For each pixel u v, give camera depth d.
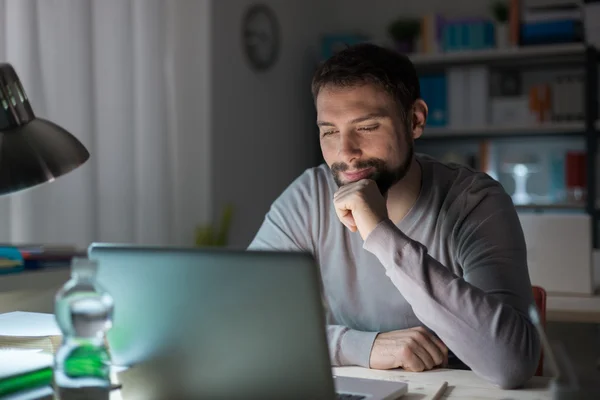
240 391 0.86
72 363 0.89
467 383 1.13
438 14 4.29
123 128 2.96
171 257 0.89
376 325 1.45
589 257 2.07
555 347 0.78
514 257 1.30
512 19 4.09
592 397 0.75
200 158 3.62
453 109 4.22
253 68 4.05
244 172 3.97
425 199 1.42
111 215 2.94
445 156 4.35
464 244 1.36
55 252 2.12
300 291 0.81
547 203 4.01
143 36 3.16
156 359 0.92
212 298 0.87
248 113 4.00
